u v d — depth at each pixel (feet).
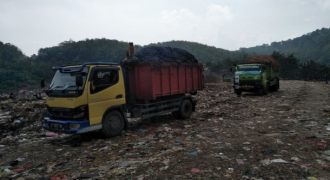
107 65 25.45
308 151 18.84
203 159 17.69
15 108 50.16
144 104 29.40
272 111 37.81
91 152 20.97
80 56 553.64
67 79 24.34
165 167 16.39
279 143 20.83
